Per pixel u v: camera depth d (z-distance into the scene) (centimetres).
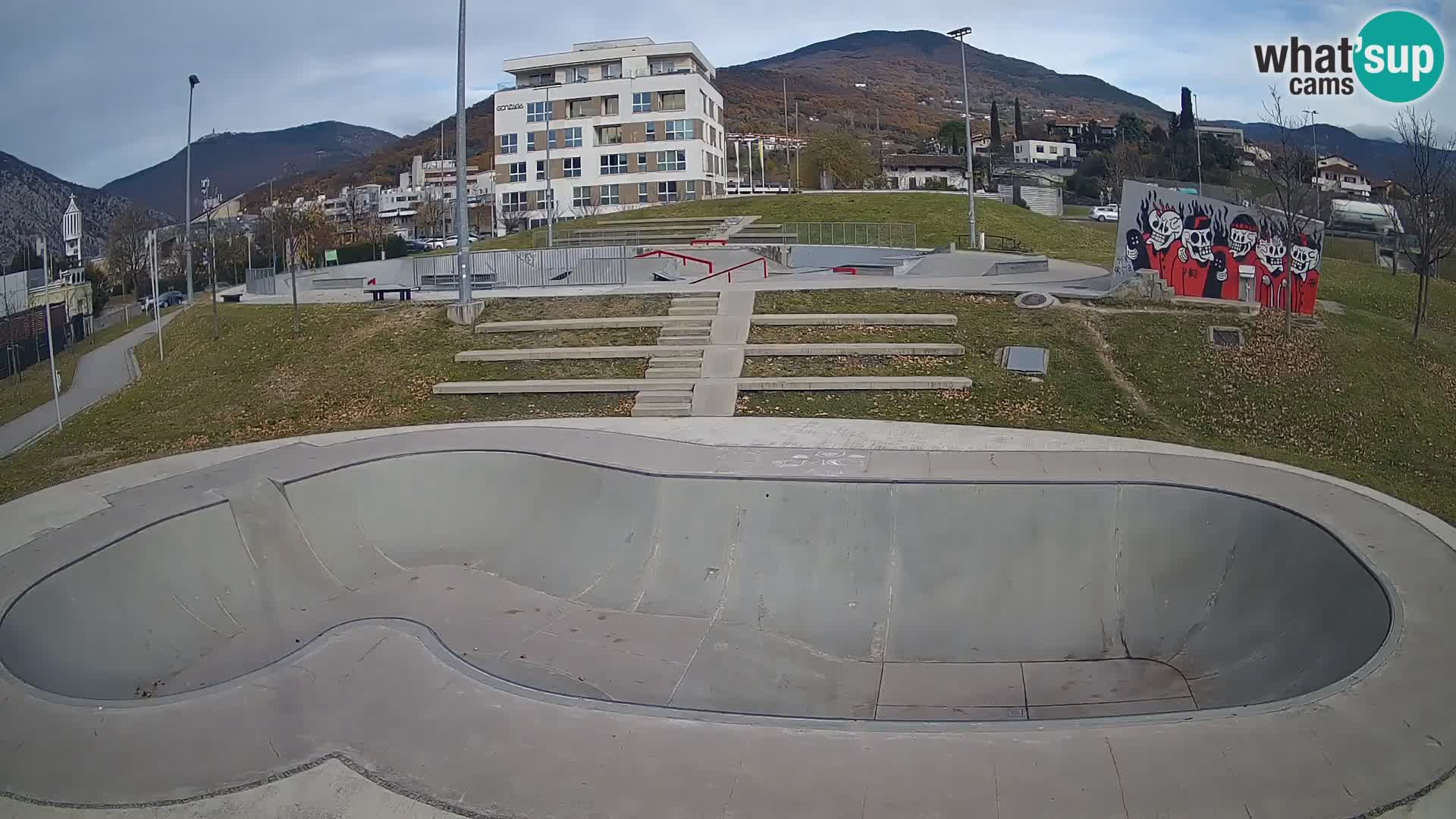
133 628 1585
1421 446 2234
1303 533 1559
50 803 1020
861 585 1683
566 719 1147
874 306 3000
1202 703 1391
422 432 2289
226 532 1811
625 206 6838
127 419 2647
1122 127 12462
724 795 991
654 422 2353
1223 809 945
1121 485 1714
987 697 1439
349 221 10144
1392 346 2750
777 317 2894
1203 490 1688
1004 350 2650
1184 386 2458
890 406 2414
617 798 992
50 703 1209
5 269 5859
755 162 11581
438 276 4453
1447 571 1398
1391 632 1247
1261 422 2303
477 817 973
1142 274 2947
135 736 1139
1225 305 2877
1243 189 6994
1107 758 1030
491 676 1252
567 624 1658
